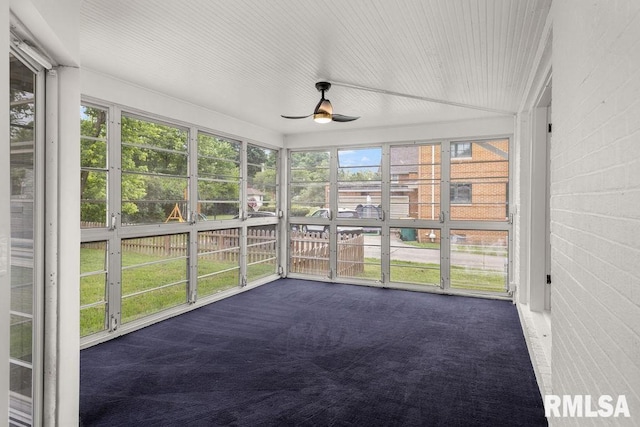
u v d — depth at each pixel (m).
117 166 3.88
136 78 3.84
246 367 3.11
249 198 6.12
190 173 4.81
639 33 1.00
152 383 2.83
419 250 5.98
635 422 1.00
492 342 3.67
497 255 5.49
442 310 4.80
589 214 1.43
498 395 2.64
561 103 1.94
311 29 2.73
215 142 5.34
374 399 2.60
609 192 1.22
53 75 2.07
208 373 3.00
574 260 1.65
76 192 2.15
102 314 3.78
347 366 3.13
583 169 1.51
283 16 2.55
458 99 4.47
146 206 4.29
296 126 6.14
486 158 5.54
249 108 5.02
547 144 3.90
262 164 6.46
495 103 4.61
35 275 2.03
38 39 1.80
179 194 4.72
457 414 2.41
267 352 3.43
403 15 2.51
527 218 4.31
